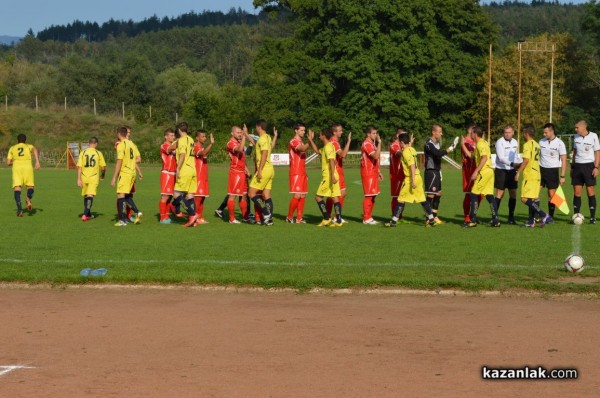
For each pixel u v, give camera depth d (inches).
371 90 3110.2
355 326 410.6
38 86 4308.6
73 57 4638.3
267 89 3267.7
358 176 1972.2
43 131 3457.2
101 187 1504.7
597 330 402.0
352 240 716.7
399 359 352.8
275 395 307.0
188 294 491.2
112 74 4421.8
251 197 843.4
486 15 3427.7
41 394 309.1
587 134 826.8
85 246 677.3
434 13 3257.9
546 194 1336.1
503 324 414.6
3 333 399.5
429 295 486.6
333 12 3216.0
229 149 849.5
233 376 330.0
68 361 351.9
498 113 3324.3
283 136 3233.3
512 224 855.7
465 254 626.2
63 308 454.0
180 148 813.9
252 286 501.0
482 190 818.2
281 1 3395.7
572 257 530.3
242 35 7667.3
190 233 771.4
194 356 358.3
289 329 405.1
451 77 3270.2
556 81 3430.1
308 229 807.7
